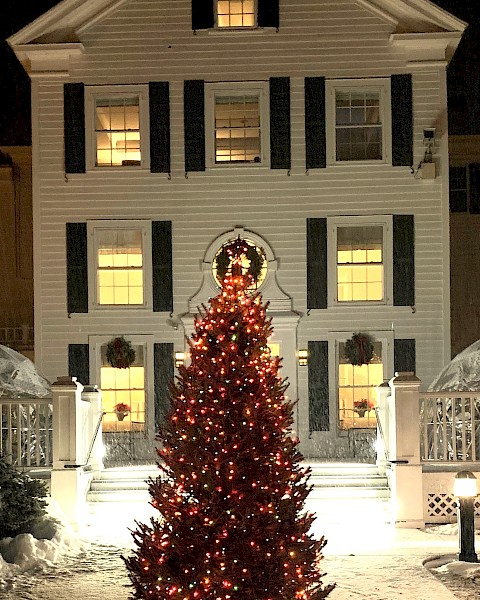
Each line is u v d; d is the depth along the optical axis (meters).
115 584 10.98
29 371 20.33
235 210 21.50
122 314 21.48
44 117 21.67
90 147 21.61
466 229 29.05
